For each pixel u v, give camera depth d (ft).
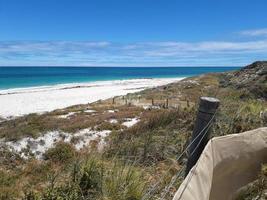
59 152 45.83
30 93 230.48
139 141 35.91
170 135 37.01
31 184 28.99
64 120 70.54
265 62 117.29
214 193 15.07
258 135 17.44
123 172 21.08
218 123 29.63
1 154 48.83
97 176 20.79
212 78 158.30
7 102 174.50
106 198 18.79
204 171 14.08
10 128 65.82
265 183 16.51
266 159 17.33
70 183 20.94
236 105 43.04
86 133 58.85
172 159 27.81
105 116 71.00
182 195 11.77
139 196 18.74
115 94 224.94
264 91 84.07
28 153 51.52
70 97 202.69
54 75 629.92
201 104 18.75
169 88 145.48
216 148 15.62
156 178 22.71
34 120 70.79
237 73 125.49
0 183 31.58
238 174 16.20
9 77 532.32
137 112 74.64
